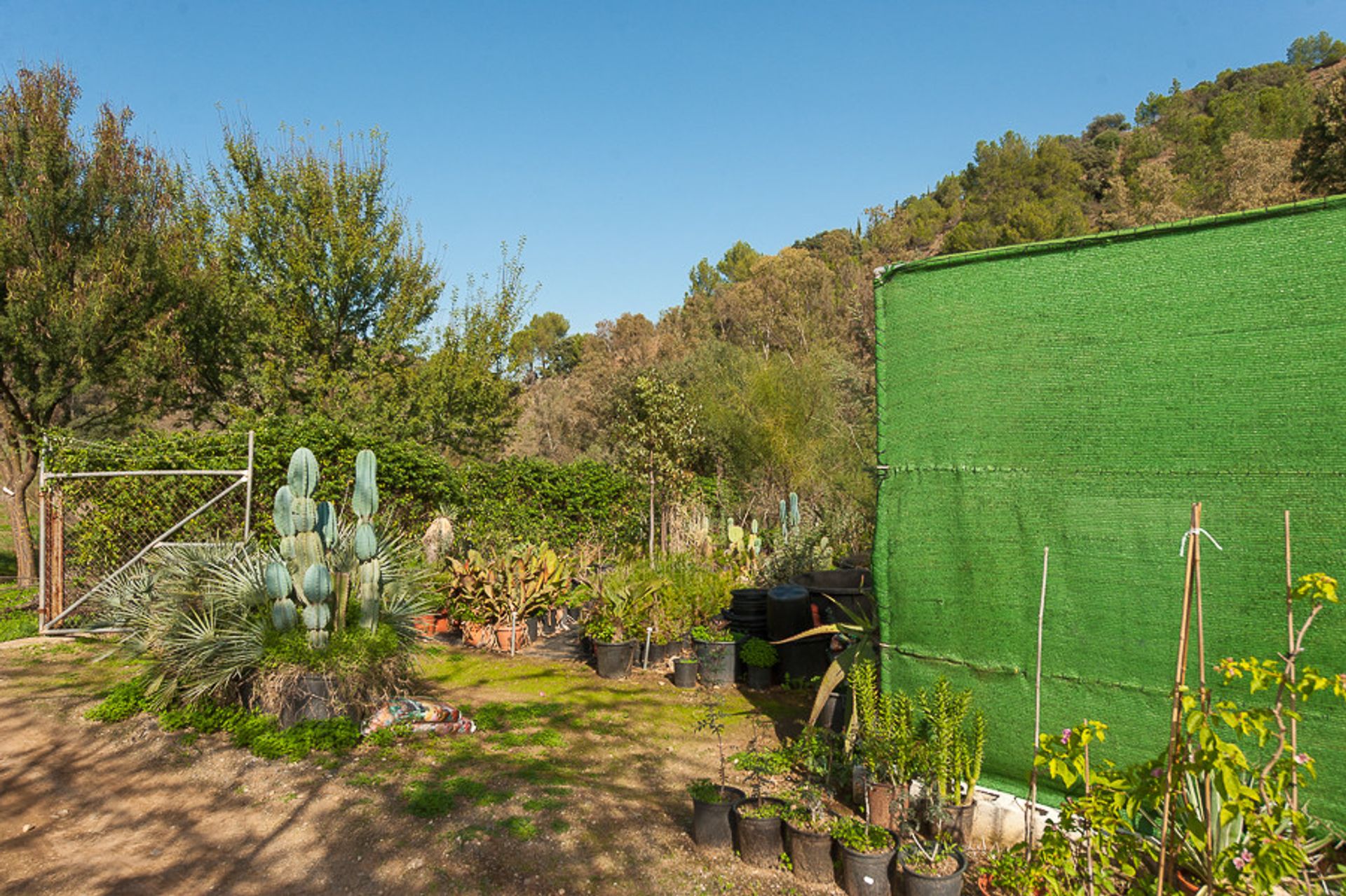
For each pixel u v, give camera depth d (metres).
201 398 16.50
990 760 4.30
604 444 28.66
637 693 7.56
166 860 4.23
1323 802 3.36
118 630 8.20
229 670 5.95
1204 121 78.69
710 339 32.47
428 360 18.73
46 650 8.20
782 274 42.75
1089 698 3.94
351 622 6.32
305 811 4.77
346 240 17.05
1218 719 2.98
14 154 12.12
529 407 35.44
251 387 16.91
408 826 4.55
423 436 18.05
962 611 4.38
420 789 5.02
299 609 6.28
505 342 19.33
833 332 37.38
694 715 6.87
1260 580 3.52
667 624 8.55
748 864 4.19
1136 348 3.86
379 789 5.04
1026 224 51.62
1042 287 4.13
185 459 9.26
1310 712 3.40
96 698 6.73
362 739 5.90
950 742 4.18
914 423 4.59
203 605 6.39
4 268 11.93
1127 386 3.88
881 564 4.73
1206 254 3.69
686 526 13.37
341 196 17.41
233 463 9.41
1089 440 3.98
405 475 11.12
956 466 4.41
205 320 15.44
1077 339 4.02
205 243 16.17
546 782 5.20
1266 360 3.54
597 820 4.65
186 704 6.12
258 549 7.25
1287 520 3.18
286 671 5.82
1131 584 3.84
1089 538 3.96
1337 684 2.76
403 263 18.08
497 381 19.20
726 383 19.59
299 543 6.24
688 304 60.94
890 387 4.70
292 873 4.10
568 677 8.17
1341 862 3.30
